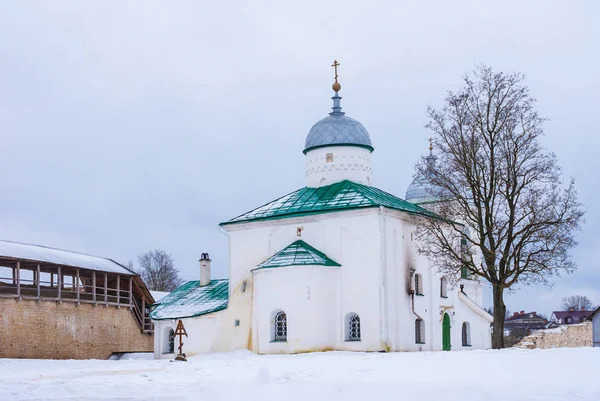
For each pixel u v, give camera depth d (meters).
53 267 58.56
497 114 39.53
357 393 18.00
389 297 41.00
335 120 48.00
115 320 62.66
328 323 41.09
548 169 39.31
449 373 21.72
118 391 19.06
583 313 137.12
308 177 48.06
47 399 17.83
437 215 42.41
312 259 41.03
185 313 47.09
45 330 54.97
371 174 48.47
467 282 61.22
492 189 39.12
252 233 45.47
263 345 41.19
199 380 21.58
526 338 60.75
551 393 17.27
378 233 41.12
